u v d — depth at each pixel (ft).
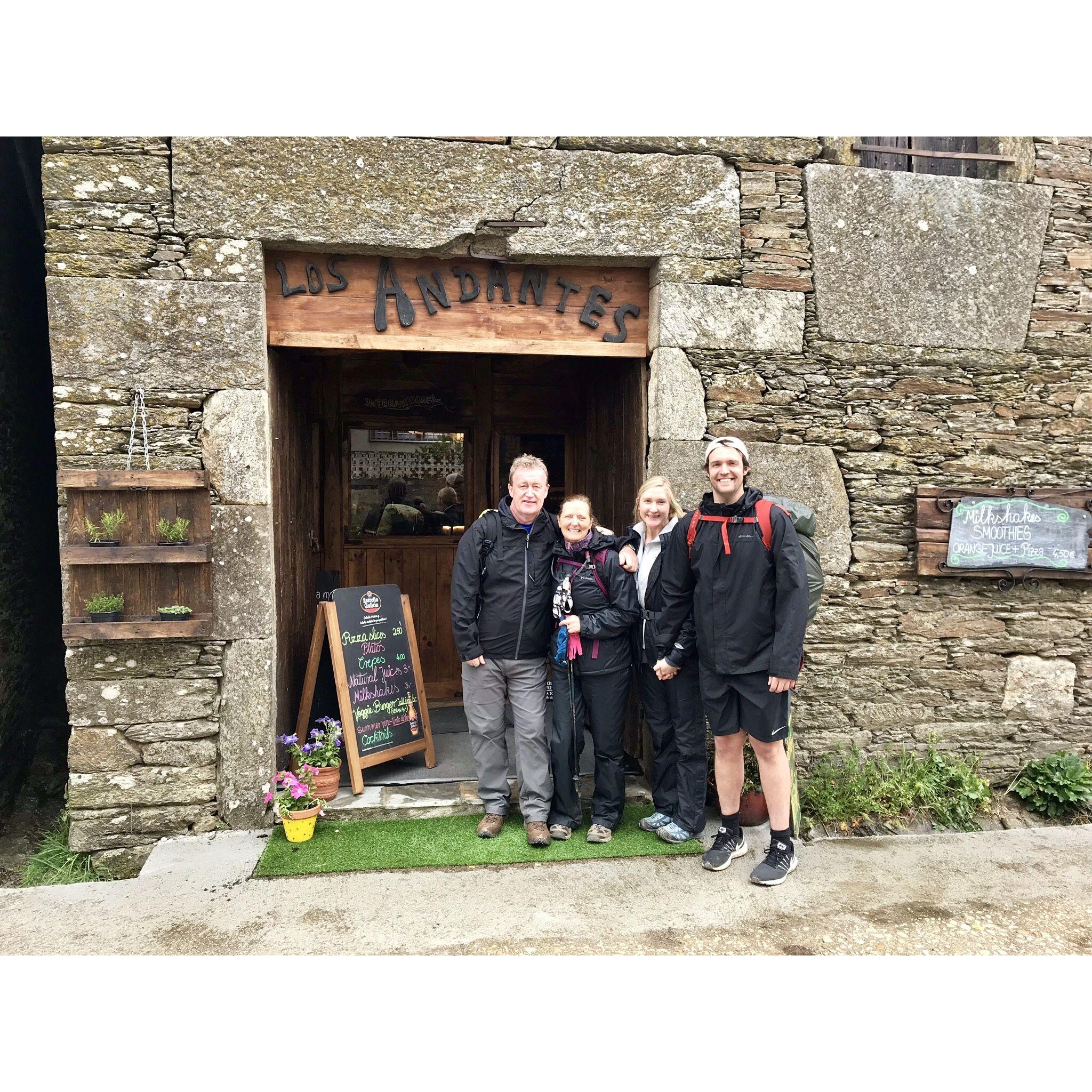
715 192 12.79
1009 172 13.88
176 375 11.55
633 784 13.39
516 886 10.48
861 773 13.50
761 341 13.03
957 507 13.53
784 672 9.80
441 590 19.36
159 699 11.68
